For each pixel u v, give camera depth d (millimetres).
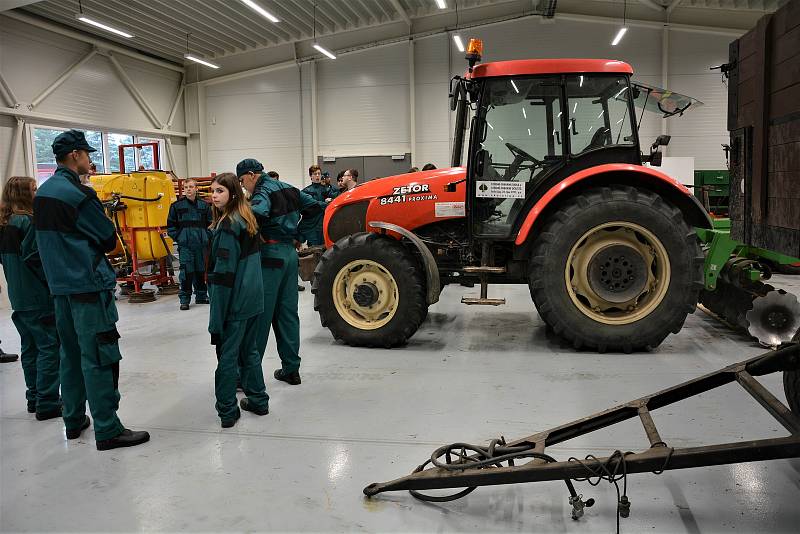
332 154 13617
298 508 2387
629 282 4457
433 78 12891
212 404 3645
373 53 13133
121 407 3607
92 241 2934
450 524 2258
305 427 3221
